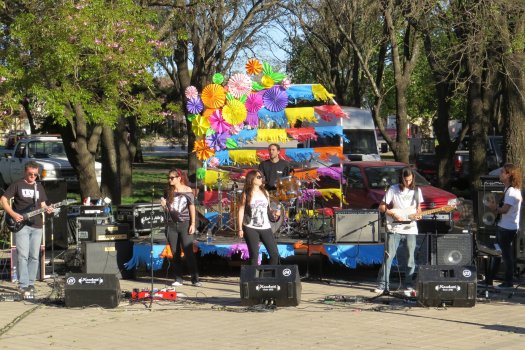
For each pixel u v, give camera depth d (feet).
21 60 48.91
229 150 51.44
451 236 39.47
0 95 48.80
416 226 39.32
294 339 29.30
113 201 69.77
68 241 48.70
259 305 35.29
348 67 116.88
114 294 35.63
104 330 31.27
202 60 86.84
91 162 61.52
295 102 57.57
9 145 114.21
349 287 42.04
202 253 44.16
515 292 39.17
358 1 91.09
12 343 29.09
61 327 31.86
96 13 48.67
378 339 29.14
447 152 90.79
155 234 47.62
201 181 51.65
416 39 84.28
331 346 28.12
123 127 92.22
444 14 69.21
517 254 42.65
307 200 48.37
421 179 63.31
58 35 47.85
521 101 61.41
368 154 95.71
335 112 50.83
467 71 73.82
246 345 28.43
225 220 48.78
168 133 167.32
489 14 62.59
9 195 39.37
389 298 37.68
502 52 63.41
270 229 38.96
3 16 51.62
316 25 107.55
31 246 39.55
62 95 48.67
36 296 39.55
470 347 27.81
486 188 43.42
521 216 42.68
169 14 68.03
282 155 51.37
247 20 87.76
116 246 45.42
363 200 61.93
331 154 51.49
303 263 49.57
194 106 50.88
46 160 92.38
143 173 138.10
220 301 37.70
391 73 143.74
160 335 30.27
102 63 49.73
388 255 38.75
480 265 43.21
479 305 35.91
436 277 34.91
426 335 29.76
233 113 50.49
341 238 42.75
